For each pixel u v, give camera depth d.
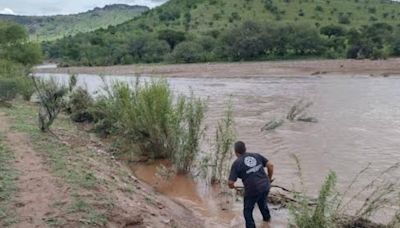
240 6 140.62
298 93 33.38
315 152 13.66
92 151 12.24
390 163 12.13
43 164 9.27
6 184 7.79
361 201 9.05
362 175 11.03
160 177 11.22
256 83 45.50
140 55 100.44
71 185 7.91
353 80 45.38
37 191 7.55
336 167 11.88
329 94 31.97
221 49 88.88
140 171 11.85
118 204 7.48
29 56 53.91
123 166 11.87
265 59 84.75
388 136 15.87
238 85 43.44
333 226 6.75
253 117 21.19
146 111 12.77
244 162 8.13
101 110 16.83
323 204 6.58
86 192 7.65
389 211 8.51
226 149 10.96
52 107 13.72
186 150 11.56
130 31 140.25
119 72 77.44
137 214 7.27
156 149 12.85
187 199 9.78
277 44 84.94
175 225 7.55
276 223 8.30
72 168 9.09
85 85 26.28
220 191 10.26
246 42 85.06
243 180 8.10
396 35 83.88
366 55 74.94
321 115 21.44
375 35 86.12
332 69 60.97
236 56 86.69
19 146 10.93
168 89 13.26
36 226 6.26
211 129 17.25
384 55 73.00
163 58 95.19
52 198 7.25
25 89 24.11
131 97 13.89
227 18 134.38
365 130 17.17
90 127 17.08
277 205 9.20
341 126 18.12
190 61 88.12
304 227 6.54
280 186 10.29
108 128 15.73
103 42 120.38
